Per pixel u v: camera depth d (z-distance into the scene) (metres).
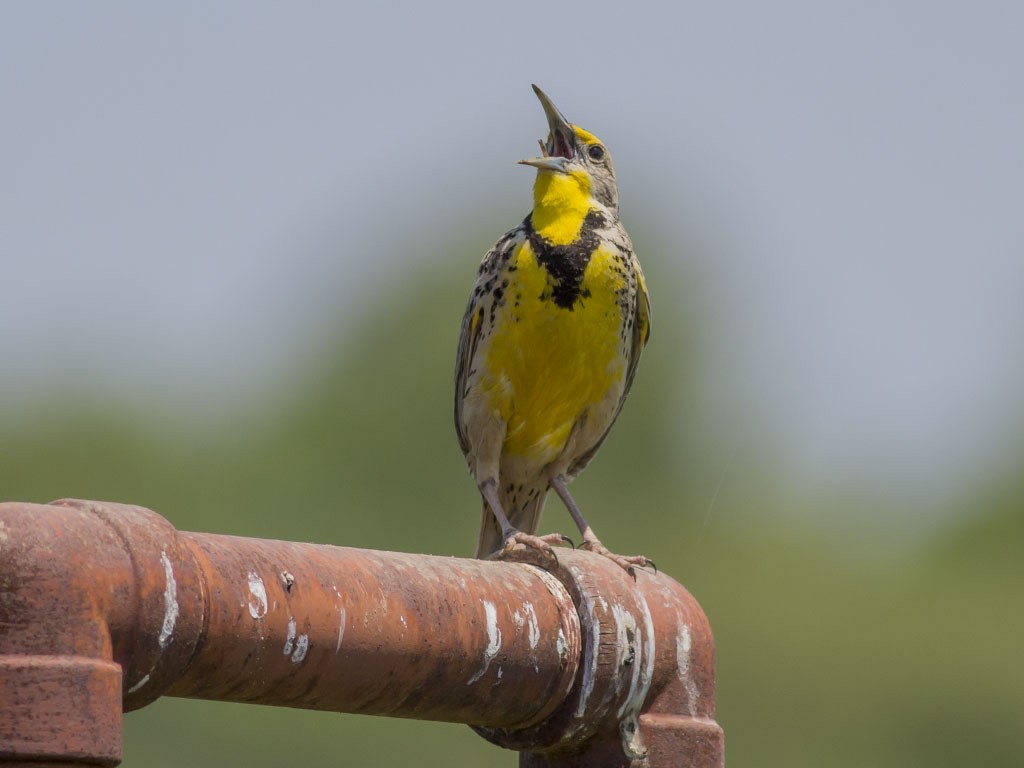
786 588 28.38
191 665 4.69
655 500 29.58
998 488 29.17
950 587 28.31
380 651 5.16
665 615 6.00
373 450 29.83
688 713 6.02
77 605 4.34
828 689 26.88
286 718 22.03
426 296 30.64
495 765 22.12
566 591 5.84
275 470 29.42
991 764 26.39
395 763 22.31
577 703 5.77
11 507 4.43
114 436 28.95
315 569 5.03
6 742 4.23
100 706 4.31
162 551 4.55
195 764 21.70
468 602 5.46
